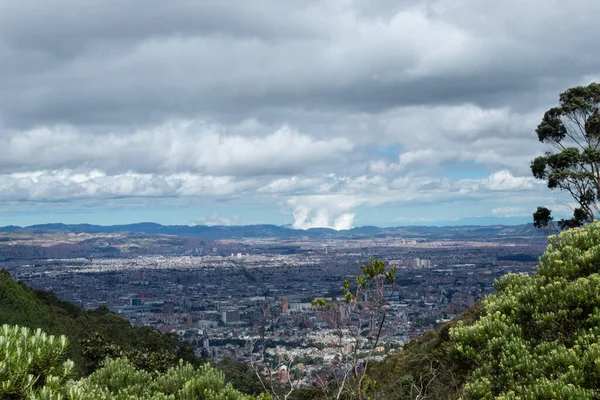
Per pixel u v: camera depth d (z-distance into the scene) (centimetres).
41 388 684
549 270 991
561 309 872
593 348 754
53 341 725
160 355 4056
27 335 722
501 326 902
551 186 3475
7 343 669
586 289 877
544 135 3725
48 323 4972
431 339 2795
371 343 745
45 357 705
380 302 744
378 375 2861
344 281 754
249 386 3591
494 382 826
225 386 1245
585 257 970
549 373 774
